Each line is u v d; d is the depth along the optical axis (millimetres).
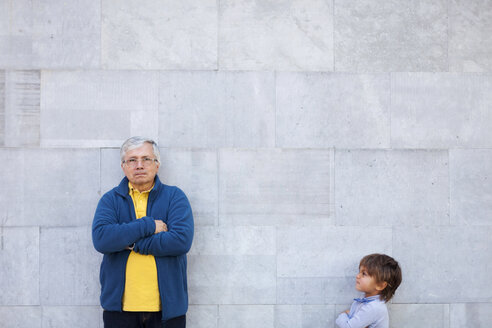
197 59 3420
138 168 2982
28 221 3375
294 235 3434
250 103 3432
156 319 2934
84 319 3389
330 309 3434
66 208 3387
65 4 3400
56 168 3387
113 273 2939
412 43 3480
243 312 3416
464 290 3461
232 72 3428
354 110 3459
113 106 3402
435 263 3461
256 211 3426
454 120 3486
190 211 3080
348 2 3465
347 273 3438
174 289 2975
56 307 3383
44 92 3387
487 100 3490
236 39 3432
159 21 3414
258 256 3426
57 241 3385
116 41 3404
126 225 2836
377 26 3471
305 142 3445
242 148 3428
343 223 3447
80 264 3393
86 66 3400
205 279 3412
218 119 3424
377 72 3467
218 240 3414
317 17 3451
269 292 3424
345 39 3461
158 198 3074
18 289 3371
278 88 3439
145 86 3408
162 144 3410
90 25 3406
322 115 3449
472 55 3500
